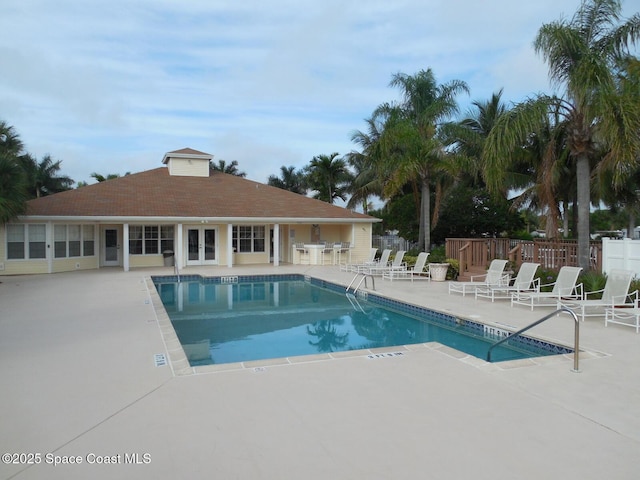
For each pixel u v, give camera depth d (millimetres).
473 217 24016
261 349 8891
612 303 9258
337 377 5789
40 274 18875
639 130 11133
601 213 49844
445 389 5344
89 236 21406
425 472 3471
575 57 12320
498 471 3488
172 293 16484
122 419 4457
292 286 18188
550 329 8727
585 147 12625
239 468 3529
